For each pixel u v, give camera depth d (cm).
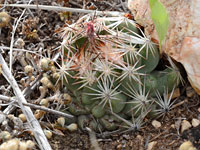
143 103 18
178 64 19
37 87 20
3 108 20
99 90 18
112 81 17
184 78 20
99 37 16
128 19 18
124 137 19
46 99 19
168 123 19
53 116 19
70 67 18
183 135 18
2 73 19
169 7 17
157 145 18
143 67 18
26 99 20
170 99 19
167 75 19
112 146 18
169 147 18
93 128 19
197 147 18
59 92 19
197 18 17
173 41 17
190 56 17
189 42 17
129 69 17
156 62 18
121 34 17
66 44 17
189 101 20
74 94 19
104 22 17
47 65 19
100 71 17
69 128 18
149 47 18
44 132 18
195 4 17
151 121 19
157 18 16
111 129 19
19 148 15
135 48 18
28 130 17
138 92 18
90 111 18
